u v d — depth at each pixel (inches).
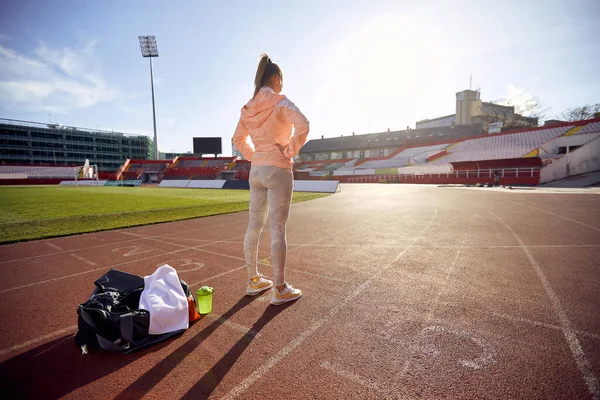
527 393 69.3
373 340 94.0
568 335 94.6
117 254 209.2
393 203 537.3
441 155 1724.9
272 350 89.6
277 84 121.6
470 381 73.9
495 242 224.7
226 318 110.7
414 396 69.0
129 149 3622.0
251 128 118.1
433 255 193.2
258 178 117.8
